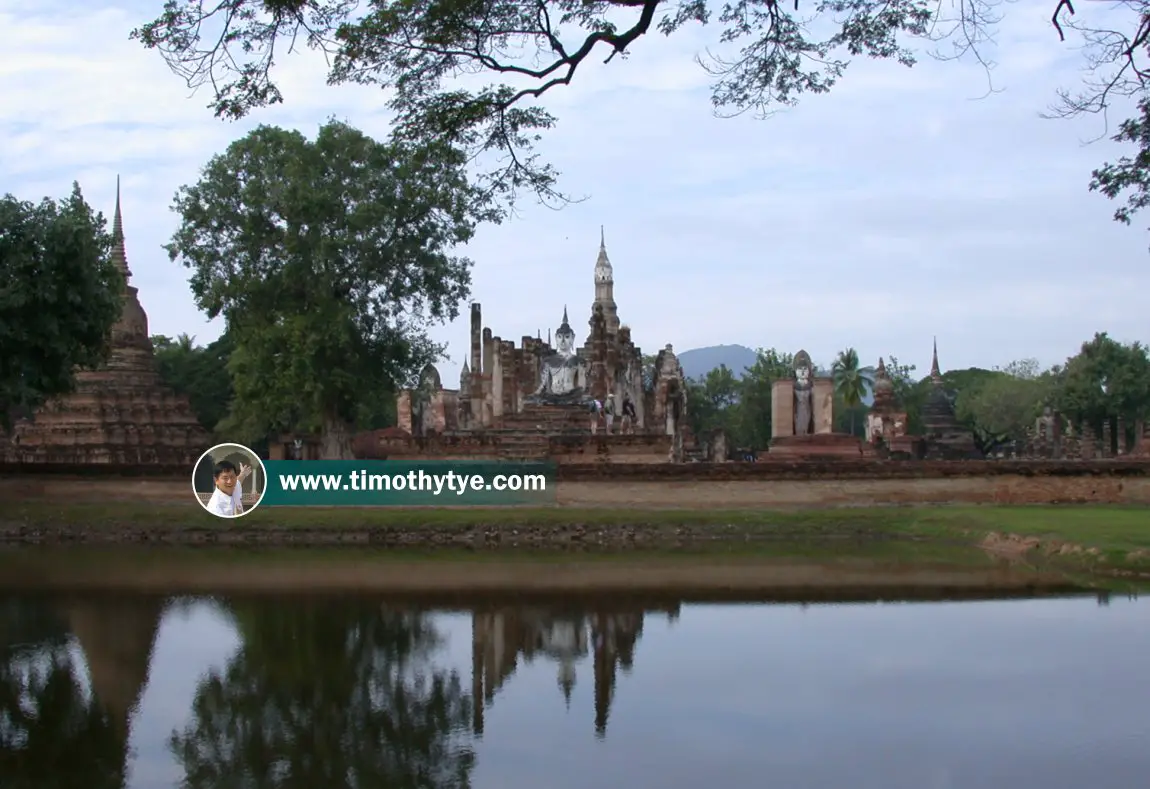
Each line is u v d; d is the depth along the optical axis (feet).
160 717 48.96
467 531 116.88
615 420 182.29
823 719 46.29
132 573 91.35
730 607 73.87
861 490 126.93
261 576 89.66
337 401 154.10
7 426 121.19
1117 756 40.73
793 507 125.29
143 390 181.37
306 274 145.38
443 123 55.52
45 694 52.70
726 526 118.32
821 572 89.81
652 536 116.88
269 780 40.75
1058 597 75.15
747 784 38.73
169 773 41.68
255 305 148.66
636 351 209.36
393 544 115.55
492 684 53.83
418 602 76.64
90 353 123.44
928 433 274.36
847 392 314.76
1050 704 47.80
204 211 147.74
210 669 57.26
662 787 38.65
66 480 127.95
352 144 145.07
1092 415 266.98
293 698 52.01
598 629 67.15
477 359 208.44
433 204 148.05
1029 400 290.56
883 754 41.57
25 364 114.21
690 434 218.38
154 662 58.85
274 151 146.92
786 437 173.58
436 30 52.31
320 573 91.61
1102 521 105.09
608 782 39.32
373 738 45.47
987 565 92.84
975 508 121.29
